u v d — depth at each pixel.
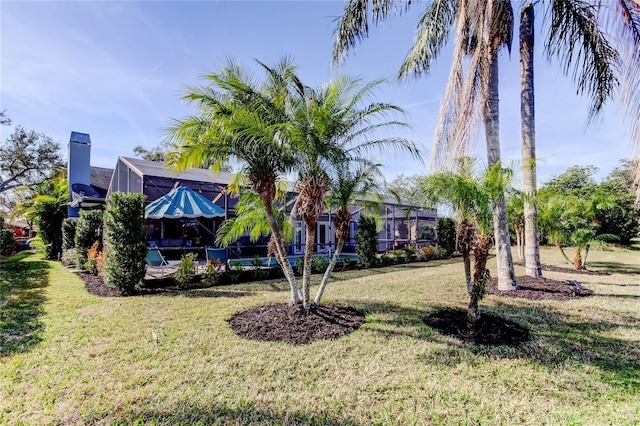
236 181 6.70
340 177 5.61
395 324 5.30
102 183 22.19
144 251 7.86
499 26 6.97
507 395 3.19
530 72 8.17
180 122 5.19
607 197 11.59
